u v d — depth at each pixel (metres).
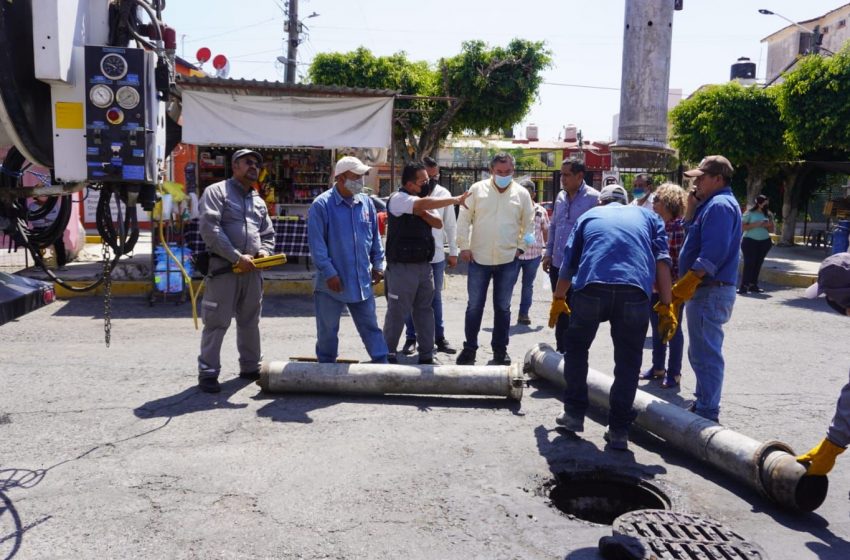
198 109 11.16
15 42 3.40
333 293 5.86
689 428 4.58
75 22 3.68
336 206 5.82
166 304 10.08
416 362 7.08
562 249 6.78
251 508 3.79
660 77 16.19
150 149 3.88
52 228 4.36
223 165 13.66
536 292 12.52
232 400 5.62
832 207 19.58
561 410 5.57
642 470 4.44
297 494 3.97
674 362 6.27
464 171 18.33
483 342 8.11
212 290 5.70
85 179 3.75
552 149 35.41
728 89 19.53
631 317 4.62
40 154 3.71
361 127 11.61
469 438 4.91
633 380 4.69
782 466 3.86
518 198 6.67
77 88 3.70
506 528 3.65
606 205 5.27
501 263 6.63
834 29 37.56
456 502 3.93
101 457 4.43
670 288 4.93
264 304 10.42
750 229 12.41
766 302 11.51
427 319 6.68
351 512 3.77
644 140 16.28
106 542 3.41
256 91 11.26
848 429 3.60
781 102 16.95
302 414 5.31
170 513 3.71
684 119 20.83
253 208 5.92
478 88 23.52
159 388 5.93
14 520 3.60
